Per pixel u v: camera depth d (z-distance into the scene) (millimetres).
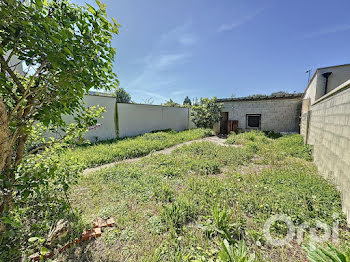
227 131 10891
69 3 1205
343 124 2182
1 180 1083
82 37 1167
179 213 1901
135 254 1436
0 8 790
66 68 1052
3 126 1047
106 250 1478
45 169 1393
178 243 1555
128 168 3523
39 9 930
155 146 5816
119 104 7852
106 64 1393
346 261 1043
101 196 2363
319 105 3756
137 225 1788
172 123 10820
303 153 4641
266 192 2404
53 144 1816
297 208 1930
